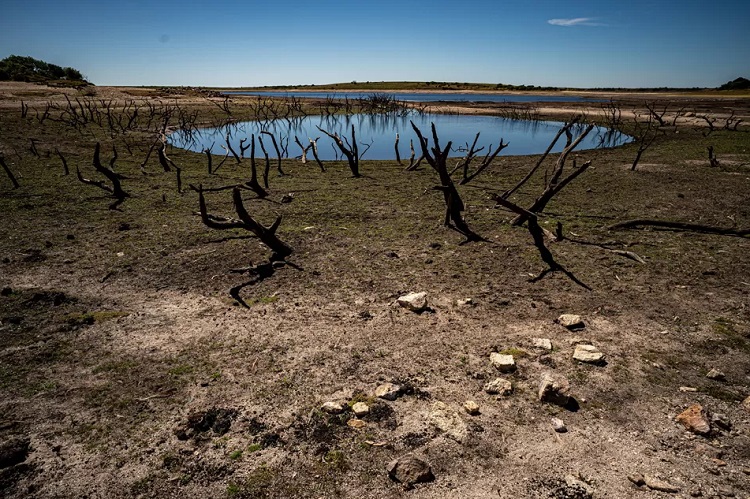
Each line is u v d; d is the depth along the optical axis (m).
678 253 8.61
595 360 5.04
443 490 3.45
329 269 7.99
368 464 3.70
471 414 4.28
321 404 4.43
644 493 3.40
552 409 4.35
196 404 4.43
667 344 5.49
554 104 73.44
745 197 13.38
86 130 31.28
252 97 85.88
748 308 6.36
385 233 10.16
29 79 79.00
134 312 6.35
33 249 8.83
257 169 20.27
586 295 6.88
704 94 124.75
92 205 12.34
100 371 4.96
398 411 4.34
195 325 6.00
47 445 3.90
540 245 8.86
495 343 5.54
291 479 3.56
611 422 4.17
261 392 4.61
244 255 8.59
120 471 3.63
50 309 6.42
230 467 3.67
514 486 3.49
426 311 6.37
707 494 3.38
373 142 34.38
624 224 10.37
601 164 20.50
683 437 3.96
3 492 3.43
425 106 69.31
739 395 4.54
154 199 13.29
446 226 10.62
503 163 22.28
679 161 20.48
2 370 4.96
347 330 5.87
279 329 5.89
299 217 11.59
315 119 56.78
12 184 14.42
